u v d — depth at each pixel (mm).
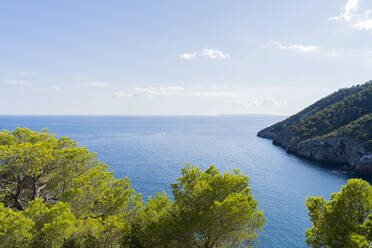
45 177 20469
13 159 17656
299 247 33781
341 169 81312
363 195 12391
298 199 52594
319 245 13000
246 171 78625
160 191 55719
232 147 135250
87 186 16359
